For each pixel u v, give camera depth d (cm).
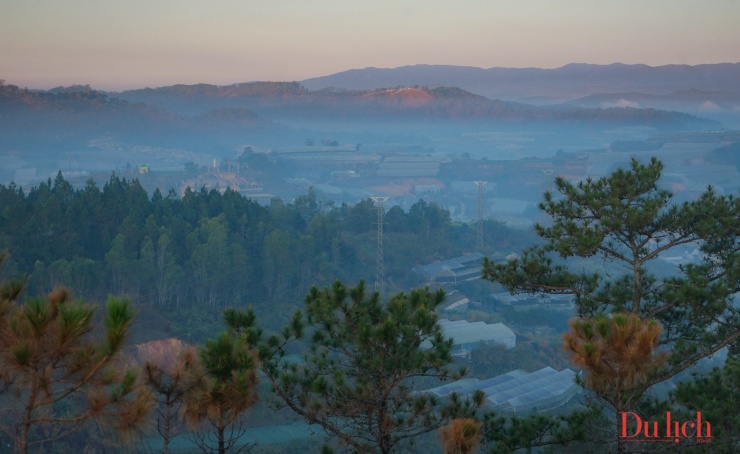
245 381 927
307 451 3344
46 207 6188
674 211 1622
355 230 9000
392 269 8106
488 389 4328
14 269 5000
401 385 1295
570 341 1069
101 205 6762
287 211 8431
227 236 6775
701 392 1362
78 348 740
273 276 6719
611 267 7650
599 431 1373
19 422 751
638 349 1009
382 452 1238
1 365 718
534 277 1659
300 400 1247
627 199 1614
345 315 1243
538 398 4147
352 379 1274
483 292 7969
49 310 738
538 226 1700
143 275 5819
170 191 7938
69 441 2103
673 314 1642
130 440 764
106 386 749
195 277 6081
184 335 5231
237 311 1245
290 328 1251
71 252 6034
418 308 1200
